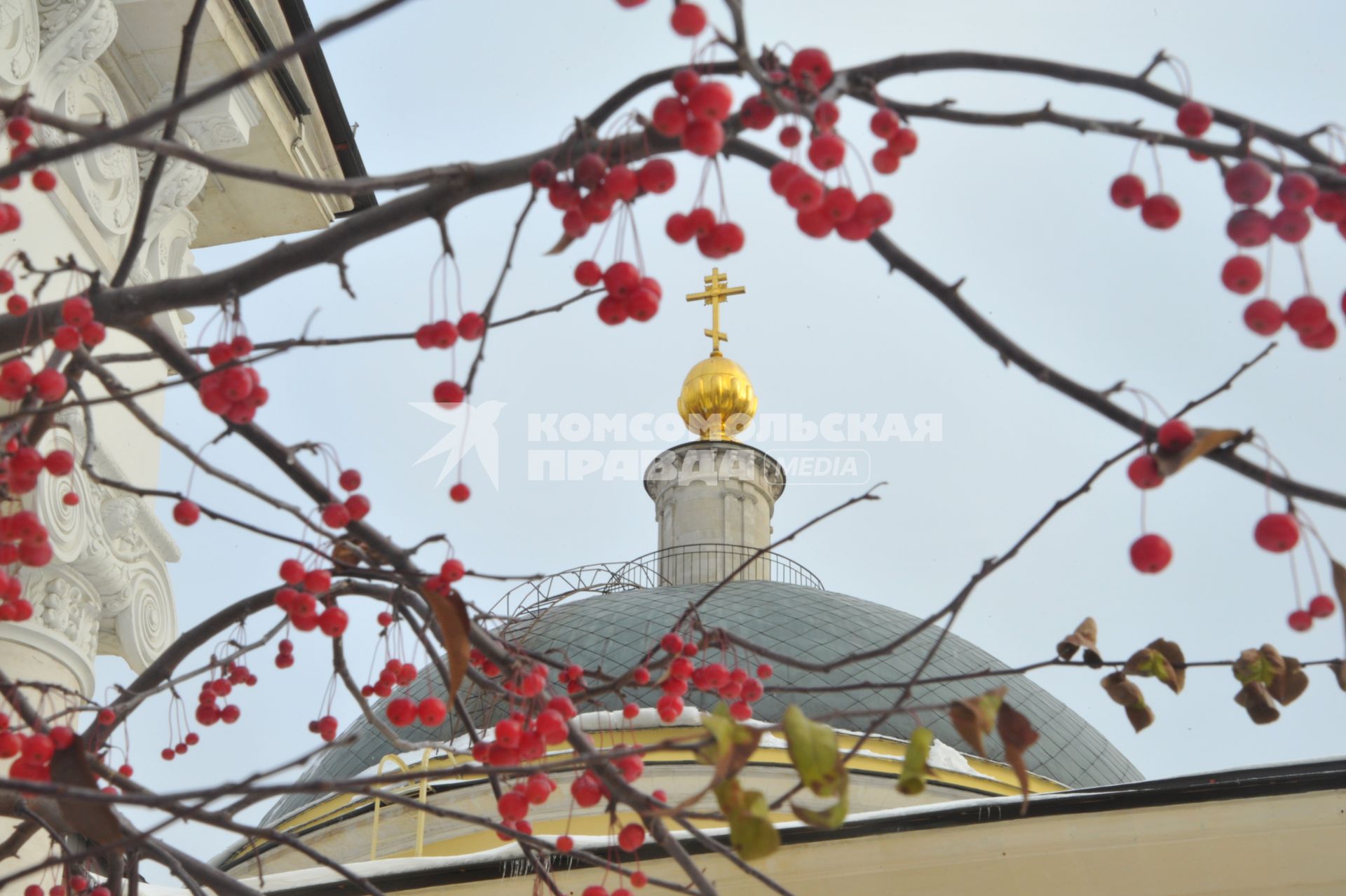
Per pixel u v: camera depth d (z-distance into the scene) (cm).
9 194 927
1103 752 2442
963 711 348
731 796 343
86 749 447
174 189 1117
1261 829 1001
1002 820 1041
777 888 438
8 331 464
